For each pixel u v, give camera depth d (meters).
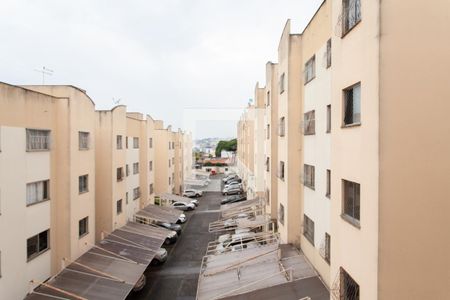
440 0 7.26
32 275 16.98
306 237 17.17
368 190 7.77
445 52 7.26
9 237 15.22
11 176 15.37
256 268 16.58
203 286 15.97
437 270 7.32
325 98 14.36
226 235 31.23
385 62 7.25
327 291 13.09
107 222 27.09
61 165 19.47
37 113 17.44
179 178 61.22
